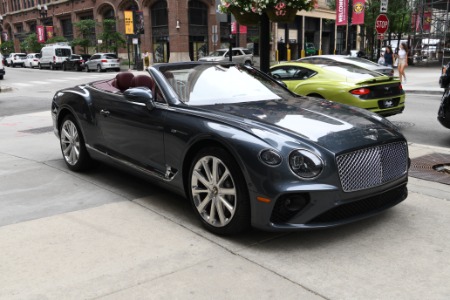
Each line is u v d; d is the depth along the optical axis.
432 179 5.23
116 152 5.00
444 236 3.72
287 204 3.36
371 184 3.57
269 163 3.32
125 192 5.00
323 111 4.17
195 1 42.91
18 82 28.25
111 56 39.50
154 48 45.06
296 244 3.60
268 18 7.49
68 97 5.75
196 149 3.96
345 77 8.18
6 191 5.09
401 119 10.17
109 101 5.01
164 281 3.07
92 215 4.30
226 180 3.65
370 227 3.91
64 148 6.01
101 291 2.96
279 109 4.16
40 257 3.44
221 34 45.25
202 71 4.86
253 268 3.23
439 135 8.29
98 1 50.25
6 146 7.75
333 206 3.37
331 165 3.35
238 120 3.76
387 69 10.36
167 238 3.76
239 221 3.57
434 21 37.78
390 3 31.12
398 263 3.28
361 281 3.04
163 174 4.32
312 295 2.88
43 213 4.37
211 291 2.94
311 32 53.88
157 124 4.26
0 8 75.81
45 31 57.50
